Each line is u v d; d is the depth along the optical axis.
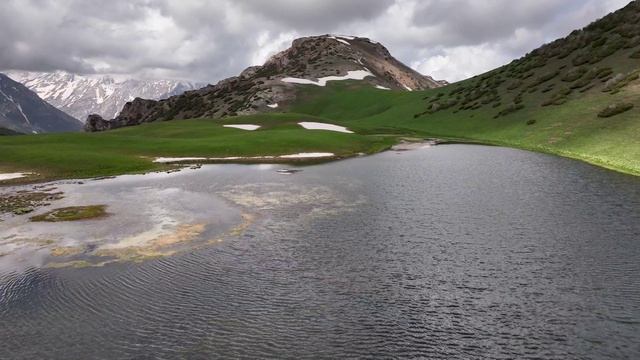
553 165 57.94
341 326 19.58
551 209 36.50
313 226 34.16
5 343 18.66
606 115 72.94
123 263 26.98
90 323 20.19
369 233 32.09
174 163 69.94
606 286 22.36
